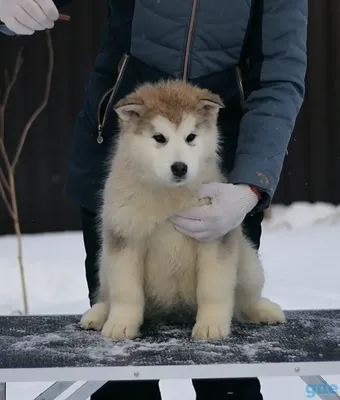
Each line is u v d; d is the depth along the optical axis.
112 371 2.87
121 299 3.54
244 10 3.80
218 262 3.49
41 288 6.88
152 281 3.67
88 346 3.27
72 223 9.56
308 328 3.61
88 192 4.21
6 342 3.37
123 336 3.43
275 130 3.67
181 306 3.81
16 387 5.10
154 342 3.34
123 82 3.99
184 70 3.88
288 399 4.78
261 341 3.33
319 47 9.95
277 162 3.62
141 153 3.51
